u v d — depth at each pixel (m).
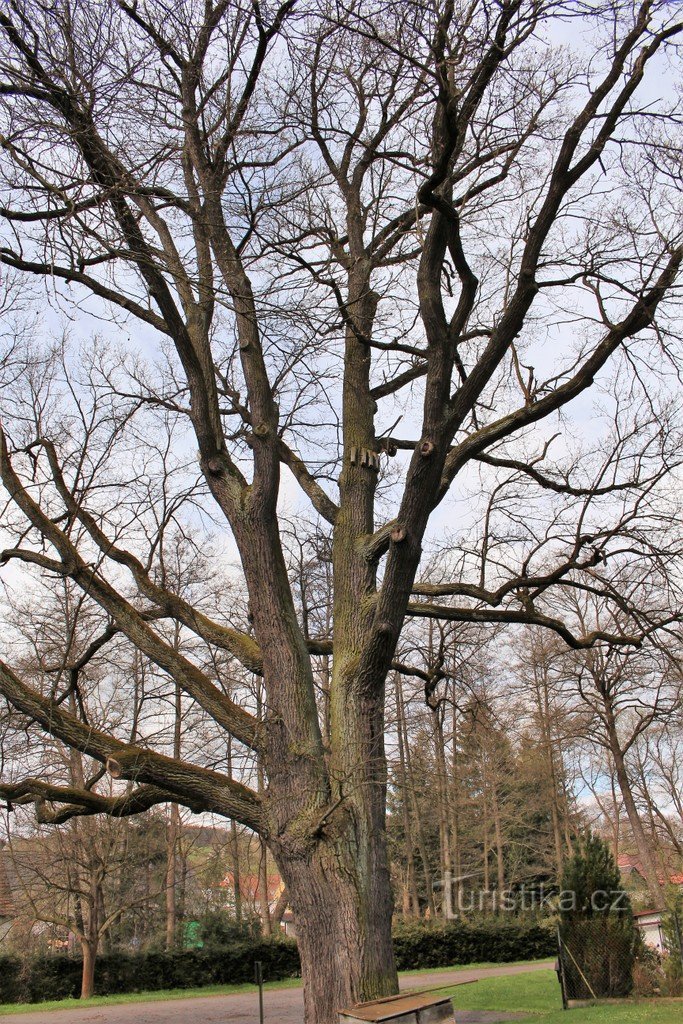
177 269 9.32
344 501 10.73
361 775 8.91
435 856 42.38
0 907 26.92
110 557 10.74
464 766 35.28
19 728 11.03
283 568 9.93
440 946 33.06
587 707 32.53
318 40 9.64
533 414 10.13
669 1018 11.98
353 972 8.16
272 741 9.09
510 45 8.94
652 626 11.52
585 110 9.59
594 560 11.38
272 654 9.45
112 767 9.01
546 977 22.91
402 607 9.23
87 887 28.95
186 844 33.91
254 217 10.59
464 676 13.71
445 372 9.09
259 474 9.77
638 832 31.02
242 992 26.48
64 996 26.25
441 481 10.12
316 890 8.41
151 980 27.88
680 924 16.31
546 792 41.12
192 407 10.02
